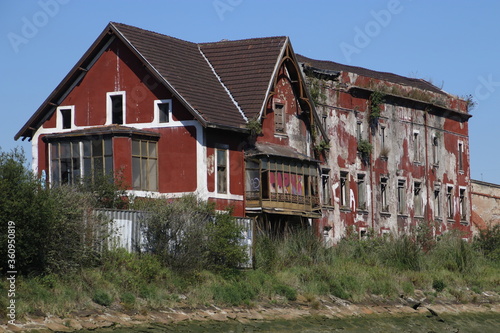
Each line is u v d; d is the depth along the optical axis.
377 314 64.00
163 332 48.56
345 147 90.56
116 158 70.25
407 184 100.56
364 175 93.25
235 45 82.44
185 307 53.53
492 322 68.88
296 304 60.41
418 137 103.44
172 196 71.56
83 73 75.25
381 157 96.25
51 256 50.16
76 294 49.19
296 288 62.81
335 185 88.50
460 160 112.44
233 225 61.38
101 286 51.12
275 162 76.31
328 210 86.69
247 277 60.81
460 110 112.62
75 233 51.84
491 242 95.44
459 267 81.69
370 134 94.31
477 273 81.56
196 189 70.94
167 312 51.97
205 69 79.69
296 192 78.44
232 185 73.94
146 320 50.06
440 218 106.56
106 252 54.06
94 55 75.00
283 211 76.25
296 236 72.62
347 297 64.62
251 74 78.94
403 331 60.34
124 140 70.56
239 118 75.00
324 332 55.47
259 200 74.50
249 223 65.00
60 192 53.12
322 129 84.19
